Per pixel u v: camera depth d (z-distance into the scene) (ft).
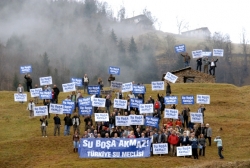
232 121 209.67
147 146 155.12
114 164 144.97
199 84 275.80
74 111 204.13
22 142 168.55
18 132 188.55
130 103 182.09
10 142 168.86
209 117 216.54
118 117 165.99
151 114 183.93
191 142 155.53
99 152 153.38
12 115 213.05
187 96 191.11
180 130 168.14
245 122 206.18
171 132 158.20
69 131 178.60
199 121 174.81
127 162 147.23
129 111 184.55
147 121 165.68
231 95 256.32
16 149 163.32
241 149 170.81
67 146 166.81
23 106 228.43
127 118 166.30
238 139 182.70
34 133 186.19
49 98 196.75
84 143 153.79
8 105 230.07
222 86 273.13
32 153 161.07
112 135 160.56
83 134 175.73
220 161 149.28
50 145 167.02
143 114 184.75
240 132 191.72
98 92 201.36
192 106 232.94
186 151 154.51
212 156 161.48
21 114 214.90
